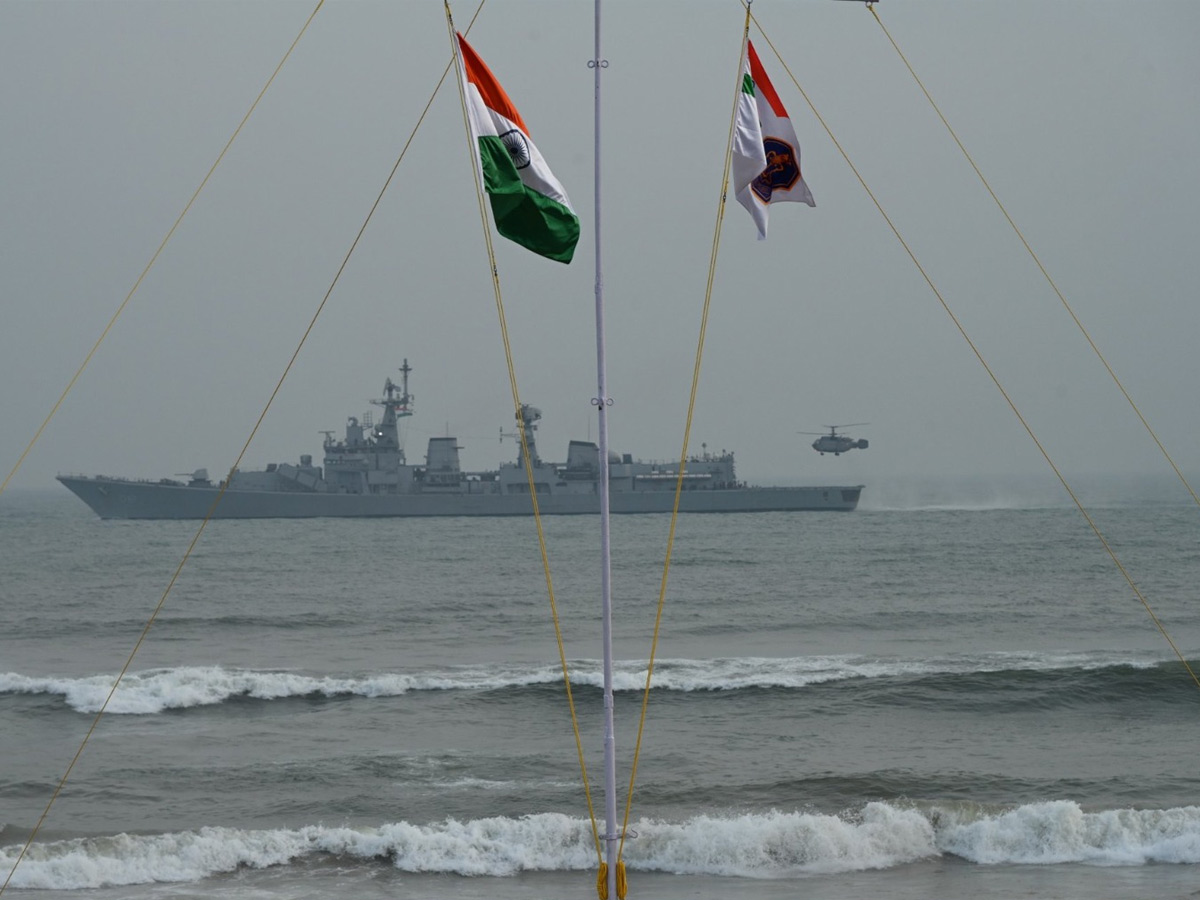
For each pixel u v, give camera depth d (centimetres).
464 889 2025
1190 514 15162
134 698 3619
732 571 7988
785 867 2111
